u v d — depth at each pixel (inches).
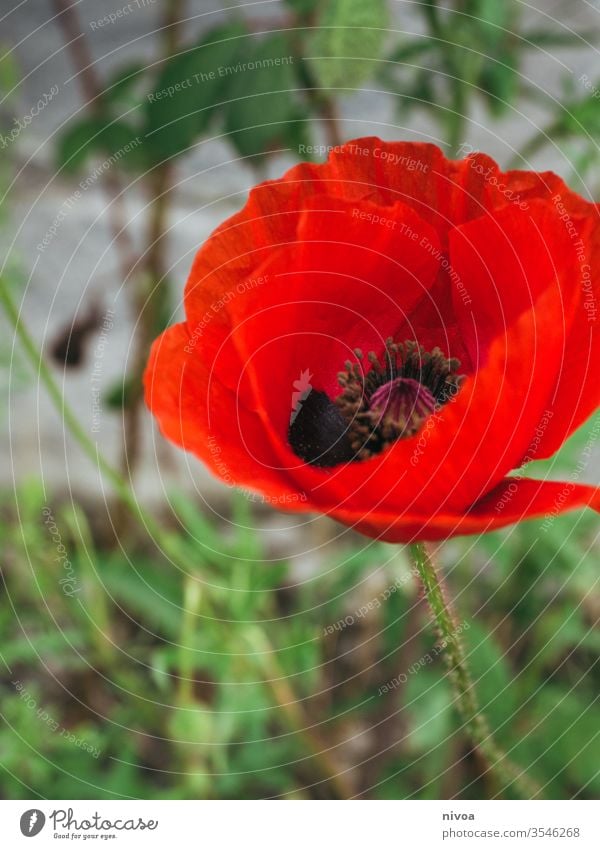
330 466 13.9
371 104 27.1
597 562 19.5
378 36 16.5
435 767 18.9
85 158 19.6
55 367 22.3
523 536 18.7
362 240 13.4
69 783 18.6
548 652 19.4
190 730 18.2
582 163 19.0
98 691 20.6
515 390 12.5
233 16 18.7
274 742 19.4
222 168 27.1
